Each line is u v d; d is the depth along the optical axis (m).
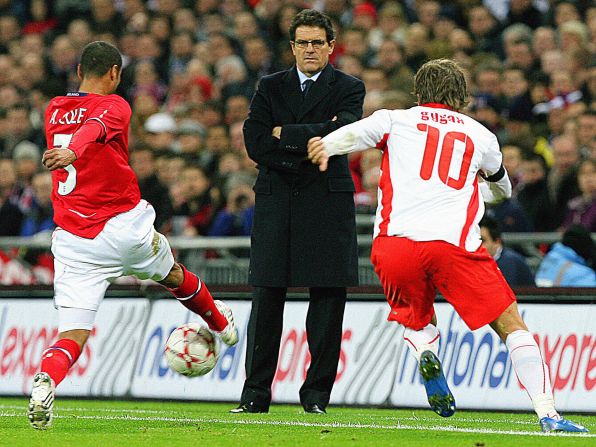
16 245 47.41
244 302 38.78
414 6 63.94
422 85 25.98
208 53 63.66
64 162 23.98
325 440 23.94
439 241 24.62
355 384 37.09
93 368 41.12
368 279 42.97
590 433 25.53
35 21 75.62
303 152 31.30
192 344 27.73
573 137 46.66
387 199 25.34
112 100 26.09
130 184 26.62
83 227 26.16
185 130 53.25
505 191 26.73
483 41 59.38
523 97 51.56
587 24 57.69
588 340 34.44
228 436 24.75
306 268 31.92
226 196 48.84
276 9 64.31
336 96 31.91
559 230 45.56
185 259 44.94
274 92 32.12
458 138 25.33
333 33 32.22
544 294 35.38
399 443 23.38
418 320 25.78
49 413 24.59
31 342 42.38
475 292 24.69
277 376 37.94
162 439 24.08
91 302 26.14
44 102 64.31
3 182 55.84
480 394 35.19
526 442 23.44
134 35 68.69
